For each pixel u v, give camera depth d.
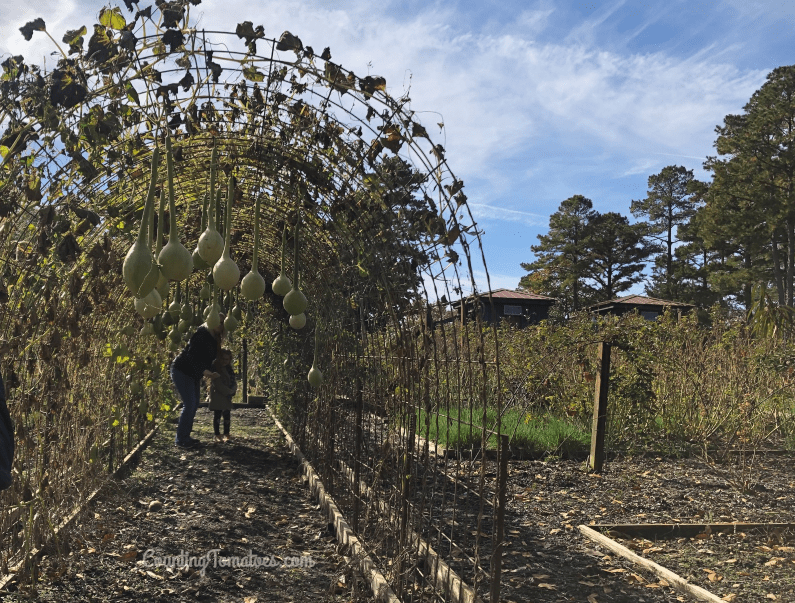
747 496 6.11
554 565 4.28
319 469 6.33
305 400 7.40
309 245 5.32
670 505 5.79
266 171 3.82
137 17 2.48
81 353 4.59
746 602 3.67
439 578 3.69
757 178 37.97
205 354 8.40
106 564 4.29
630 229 51.91
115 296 5.14
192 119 3.19
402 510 3.69
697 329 10.05
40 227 2.72
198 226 5.14
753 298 7.70
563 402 9.12
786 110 36.41
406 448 3.70
